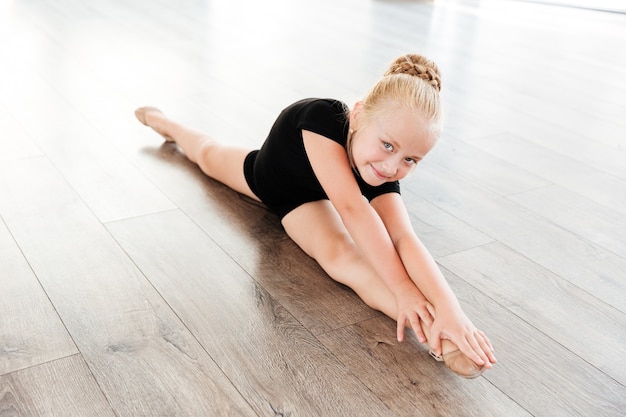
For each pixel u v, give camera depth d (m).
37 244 1.51
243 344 1.25
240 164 1.74
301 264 1.51
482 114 2.47
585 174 2.04
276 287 1.43
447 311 1.22
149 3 3.79
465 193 1.88
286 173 1.54
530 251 1.62
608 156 2.18
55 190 1.74
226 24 3.46
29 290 1.36
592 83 2.90
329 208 1.56
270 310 1.35
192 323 1.30
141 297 1.37
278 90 2.57
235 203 1.75
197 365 1.20
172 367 1.19
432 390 1.18
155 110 2.11
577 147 2.23
